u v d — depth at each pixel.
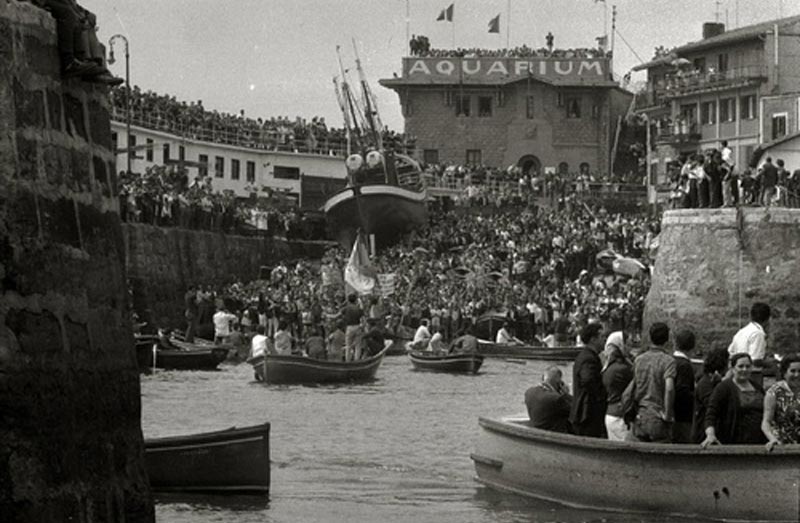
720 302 65.62
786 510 23.52
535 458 26.98
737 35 122.94
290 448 34.78
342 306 80.31
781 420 23.70
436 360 63.16
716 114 124.25
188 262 87.12
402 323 87.88
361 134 124.06
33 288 15.29
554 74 144.00
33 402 15.12
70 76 16.53
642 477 24.92
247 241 98.81
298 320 81.81
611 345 26.16
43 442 15.26
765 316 27.94
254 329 80.25
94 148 17.28
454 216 118.06
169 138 109.81
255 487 27.38
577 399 26.05
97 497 16.28
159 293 81.62
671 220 67.88
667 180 124.62
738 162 121.38
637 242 103.12
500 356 74.81
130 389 17.66
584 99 145.00
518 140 144.88
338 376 55.16
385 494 27.94
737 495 23.92
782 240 64.81
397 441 36.47
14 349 14.88
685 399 24.88
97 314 16.84
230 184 119.94
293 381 53.75
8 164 15.03
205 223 91.94
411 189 114.38
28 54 15.54
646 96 137.62
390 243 112.25
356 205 107.12
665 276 67.75
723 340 65.50
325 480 29.64
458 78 144.25
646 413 24.80
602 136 145.00
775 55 119.69
